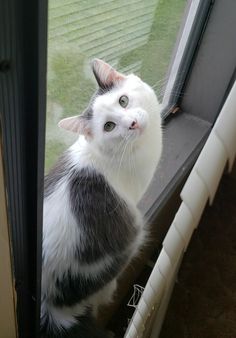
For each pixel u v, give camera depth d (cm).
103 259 88
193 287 134
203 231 149
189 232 52
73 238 81
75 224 81
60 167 86
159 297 82
